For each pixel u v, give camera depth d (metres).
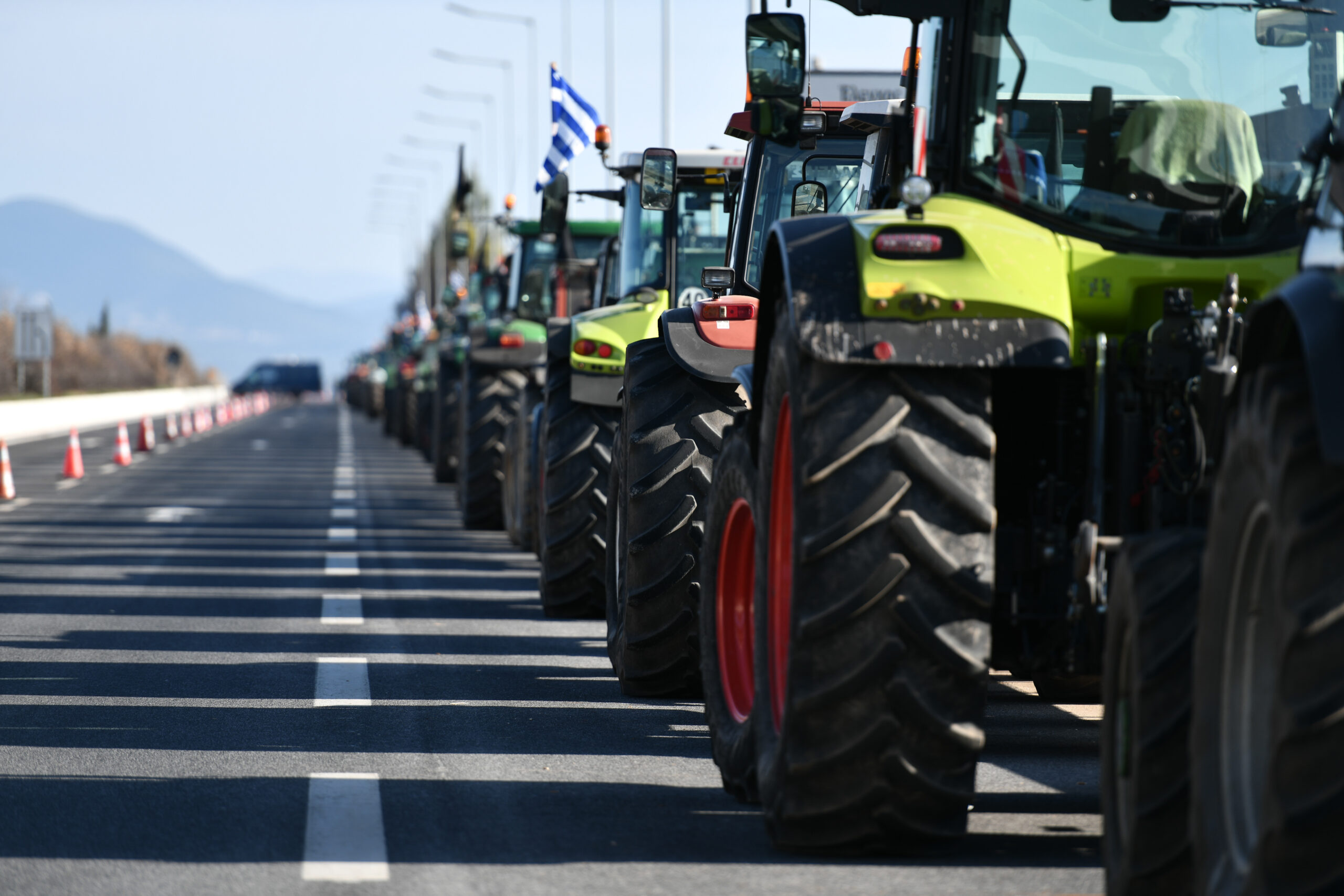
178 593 45.56
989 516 17.08
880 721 17.20
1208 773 13.61
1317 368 11.73
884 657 17.08
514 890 17.23
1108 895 15.56
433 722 27.14
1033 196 19.05
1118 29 19.08
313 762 23.80
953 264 17.42
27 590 46.03
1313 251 14.58
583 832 19.80
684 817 20.62
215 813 20.59
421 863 18.33
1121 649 15.53
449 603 43.78
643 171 34.66
